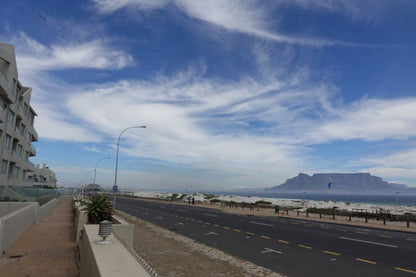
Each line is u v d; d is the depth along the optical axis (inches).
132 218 1005.8
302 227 839.7
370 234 709.9
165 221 943.7
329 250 494.0
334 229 803.4
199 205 2087.8
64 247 449.4
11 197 874.8
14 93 1240.8
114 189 1380.4
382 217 1124.5
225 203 2256.4
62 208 1397.6
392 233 746.8
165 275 324.5
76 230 516.1
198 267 359.3
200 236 637.9
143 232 652.1
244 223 920.9
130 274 126.0
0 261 358.0
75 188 3725.4
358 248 515.2
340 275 344.5
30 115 1786.4
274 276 328.2
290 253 466.9
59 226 704.4
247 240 589.3
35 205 757.9
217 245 532.4
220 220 1008.2
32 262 354.9
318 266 385.1
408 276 342.6
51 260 366.6
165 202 2527.1
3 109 1153.4
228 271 343.9
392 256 451.2
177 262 382.9
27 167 1755.7
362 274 349.1
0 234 378.0
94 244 191.9
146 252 440.5
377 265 393.1
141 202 2405.3
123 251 173.6
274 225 878.4
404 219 1072.8
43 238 528.7
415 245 553.6
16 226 496.1
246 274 332.8
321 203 2738.7
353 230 790.5
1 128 1166.3
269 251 481.7
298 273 351.6
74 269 326.6
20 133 1510.8
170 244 509.0
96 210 466.6
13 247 444.5
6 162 1277.1
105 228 199.9
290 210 1651.1
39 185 2330.2
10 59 1149.7
